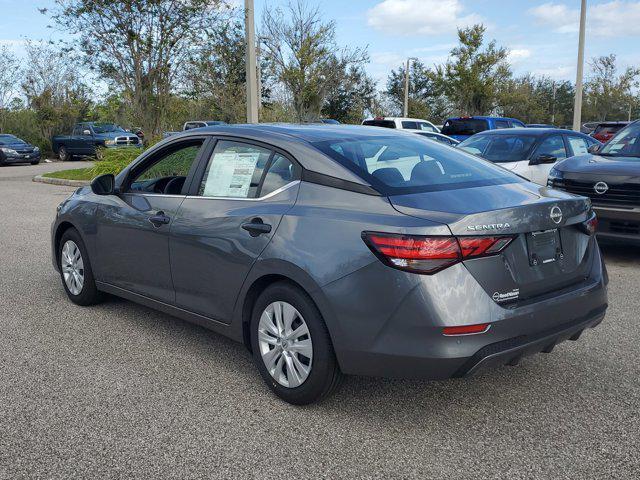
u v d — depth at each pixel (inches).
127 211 187.3
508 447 125.2
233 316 155.3
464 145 412.8
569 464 118.6
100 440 128.3
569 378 158.4
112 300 229.0
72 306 221.6
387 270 122.0
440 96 1820.9
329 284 128.7
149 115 713.6
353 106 1502.2
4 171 932.6
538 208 129.0
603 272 149.0
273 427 133.7
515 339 124.8
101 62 680.4
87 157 1195.9
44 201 538.9
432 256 118.3
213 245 156.1
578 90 852.0
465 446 125.8
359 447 125.6
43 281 257.1
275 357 144.9
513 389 152.1
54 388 153.3
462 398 147.4
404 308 120.3
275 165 152.2
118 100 768.9
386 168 142.6
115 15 647.8
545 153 380.5
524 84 2135.8
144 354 175.9
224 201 159.3
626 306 218.5
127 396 148.9
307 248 133.9
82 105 1258.6
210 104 907.4
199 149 173.8
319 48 1096.8
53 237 226.7
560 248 136.9
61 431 131.9
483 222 121.0
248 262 146.5
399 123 847.7
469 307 119.2
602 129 998.4
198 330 196.7
